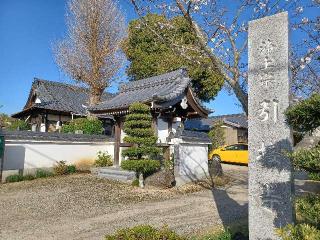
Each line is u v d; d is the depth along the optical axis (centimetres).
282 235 308
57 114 2314
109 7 2070
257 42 525
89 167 1645
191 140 1409
